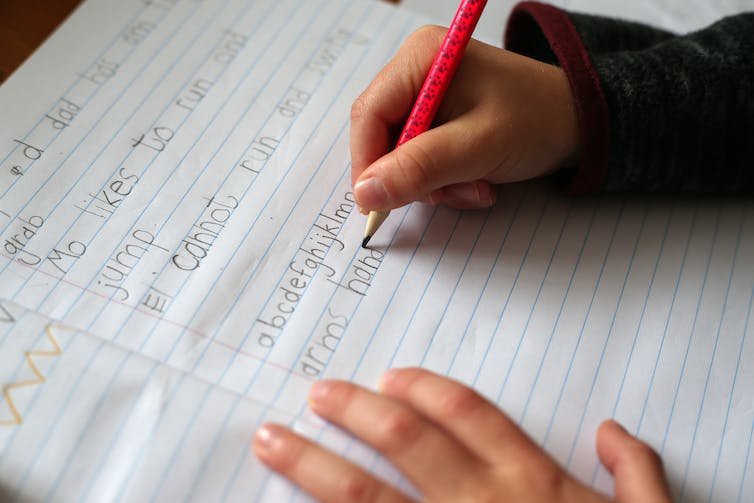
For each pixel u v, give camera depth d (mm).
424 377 395
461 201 483
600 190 503
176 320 414
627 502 373
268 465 371
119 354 389
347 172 500
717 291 474
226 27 570
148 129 500
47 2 558
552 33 499
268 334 418
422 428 371
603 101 470
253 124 516
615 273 475
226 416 379
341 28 585
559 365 430
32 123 489
